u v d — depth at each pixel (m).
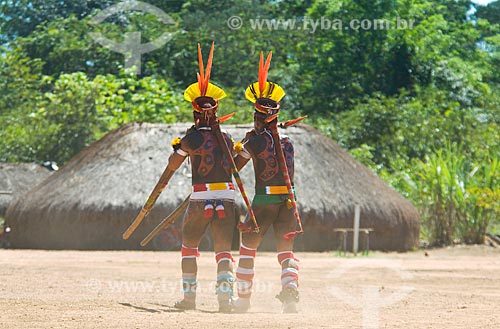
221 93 17.58
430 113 80.94
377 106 77.94
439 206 52.53
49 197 47.75
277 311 17.66
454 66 92.06
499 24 109.75
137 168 47.47
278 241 17.42
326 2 87.75
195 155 17.14
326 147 49.72
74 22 86.31
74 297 18.50
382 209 47.88
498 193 51.47
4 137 72.62
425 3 94.06
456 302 19.20
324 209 45.94
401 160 69.94
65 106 73.38
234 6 85.75
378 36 87.62
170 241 44.78
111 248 45.56
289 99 86.31
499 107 85.25
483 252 48.06
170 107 75.38
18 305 15.92
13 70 81.44
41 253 40.47
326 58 88.12
